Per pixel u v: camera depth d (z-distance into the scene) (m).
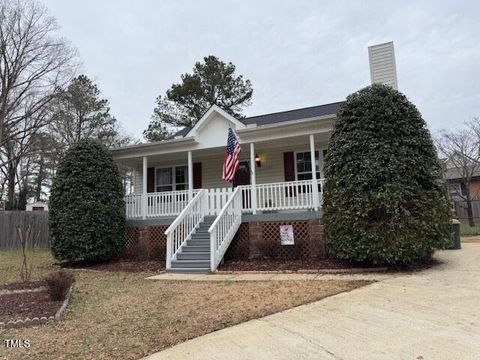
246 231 11.50
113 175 12.22
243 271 9.16
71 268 11.05
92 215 11.33
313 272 8.41
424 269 8.15
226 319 5.15
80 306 6.38
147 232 12.91
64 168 11.77
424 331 4.18
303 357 3.67
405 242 7.87
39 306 6.25
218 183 15.41
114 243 11.77
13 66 23.59
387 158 8.23
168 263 9.85
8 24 23.34
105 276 9.40
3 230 17.88
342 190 8.61
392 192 7.97
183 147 13.80
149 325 5.11
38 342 4.59
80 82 29.06
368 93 9.02
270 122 15.16
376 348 3.77
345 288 6.60
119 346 4.37
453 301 5.38
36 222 18.19
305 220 10.83
